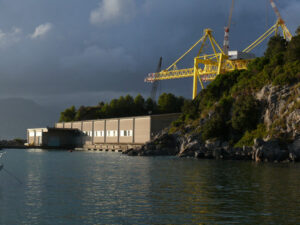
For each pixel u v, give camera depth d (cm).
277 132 9500
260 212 2544
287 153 8738
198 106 13850
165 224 2220
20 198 3148
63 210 2633
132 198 3131
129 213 2522
